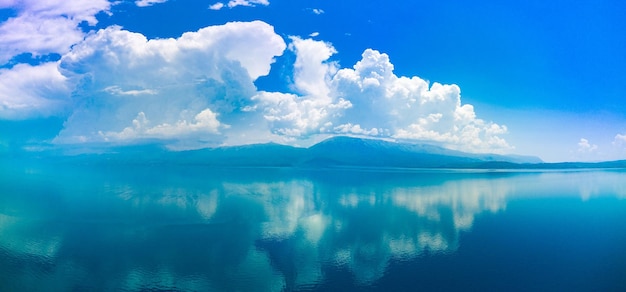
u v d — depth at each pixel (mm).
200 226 42719
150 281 31406
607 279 31172
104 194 51469
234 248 37312
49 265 33594
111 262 34156
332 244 38969
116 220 43438
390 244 39094
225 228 42312
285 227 43281
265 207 49781
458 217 47750
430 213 49219
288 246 38344
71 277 31750
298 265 34438
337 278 32062
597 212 49312
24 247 36531
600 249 37375
